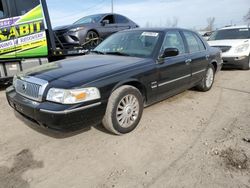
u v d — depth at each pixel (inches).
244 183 95.9
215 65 237.1
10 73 233.5
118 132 132.6
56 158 114.0
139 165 108.2
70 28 310.7
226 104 191.9
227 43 342.6
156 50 155.6
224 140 130.6
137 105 140.2
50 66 141.1
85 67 132.3
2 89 247.6
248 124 152.1
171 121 156.9
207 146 124.3
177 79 173.0
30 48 237.9
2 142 129.0
